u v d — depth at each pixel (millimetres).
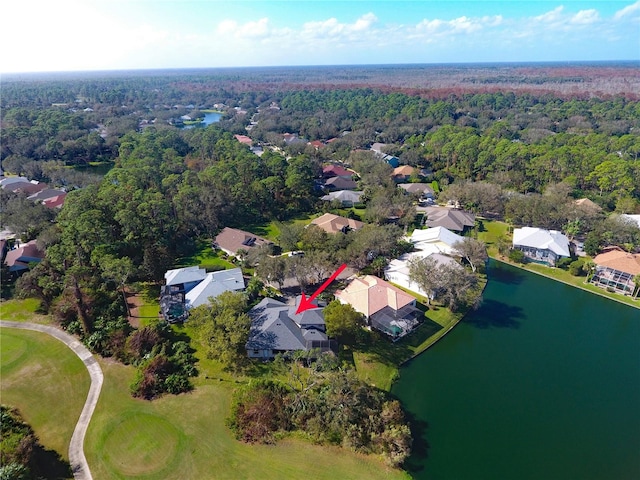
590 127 179500
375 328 58625
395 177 132750
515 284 75188
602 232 82250
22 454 36875
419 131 194875
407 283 70625
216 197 94500
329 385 44875
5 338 55781
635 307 67562
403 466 39906
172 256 81250
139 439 41406
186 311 60969
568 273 77812
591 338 60406
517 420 46031
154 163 122250
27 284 62125
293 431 42562
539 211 89750
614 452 42281
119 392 47219
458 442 42938
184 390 47781
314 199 114062
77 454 39688
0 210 92875
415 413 46688
